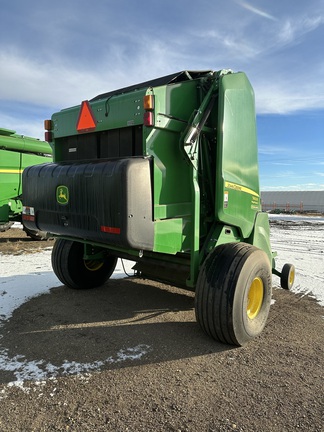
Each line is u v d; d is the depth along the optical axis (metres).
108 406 2.44
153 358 3.13
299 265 7.72
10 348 3.27
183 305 4.58
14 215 10.16
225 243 3.71
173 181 3.42
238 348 3.38
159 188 3.26
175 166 3.45
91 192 3.22
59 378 2.78
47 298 4.75
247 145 4.18
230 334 3.28
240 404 2.48
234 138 3.90
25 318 4.02
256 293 3.70
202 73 3.86
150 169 3.19
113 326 3.84
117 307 4.46
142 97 3.23
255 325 3.57
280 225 19.30
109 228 3.09
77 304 4.54
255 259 3.46
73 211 3.43
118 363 3.03
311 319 4.24
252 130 4.28
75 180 3.38
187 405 2.46
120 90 4.33
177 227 3.48
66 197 3.49
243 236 4.24
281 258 8.61
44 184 3.75
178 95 3.48
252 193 4.36
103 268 5.33
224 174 3.76
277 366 3.03
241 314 3.30
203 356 3.20
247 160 4.19
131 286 5.43
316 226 18.62
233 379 2.81
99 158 3.62
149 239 3.15
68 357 3.12
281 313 4.44
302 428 2.24
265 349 3.37
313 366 3.04
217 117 3.76
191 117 3.55
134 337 3.56
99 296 4.90
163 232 3.31
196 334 3.67
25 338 3.50
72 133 3.92
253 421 2.30
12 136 9.95
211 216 3.93
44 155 11.18
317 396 2.59
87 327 3.79
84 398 2.52
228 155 3.81
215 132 3.84
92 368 2.94
